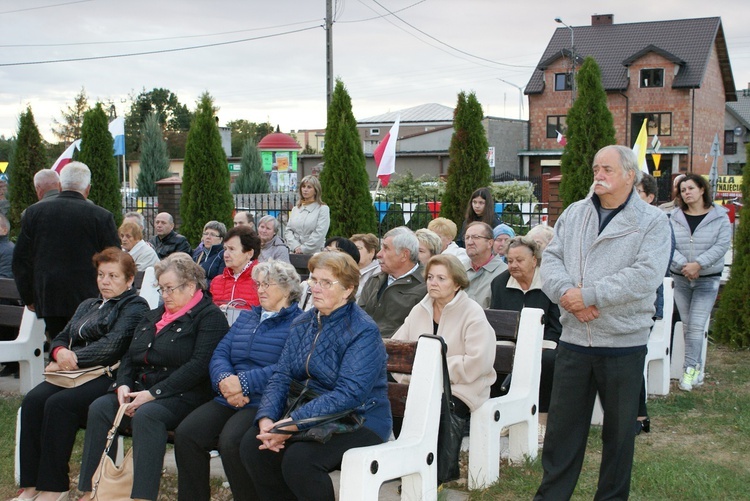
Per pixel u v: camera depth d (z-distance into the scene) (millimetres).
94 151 13031
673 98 39188
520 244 5617
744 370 7477
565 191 10078
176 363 4633
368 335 4023
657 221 3752
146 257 8102
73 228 6148
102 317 5008
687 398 6488
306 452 3838
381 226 13336
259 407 4129
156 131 31844
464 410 4785
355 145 11602
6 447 5621
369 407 4035
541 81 42125
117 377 4773
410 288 5754
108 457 4355
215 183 12102
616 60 40906
